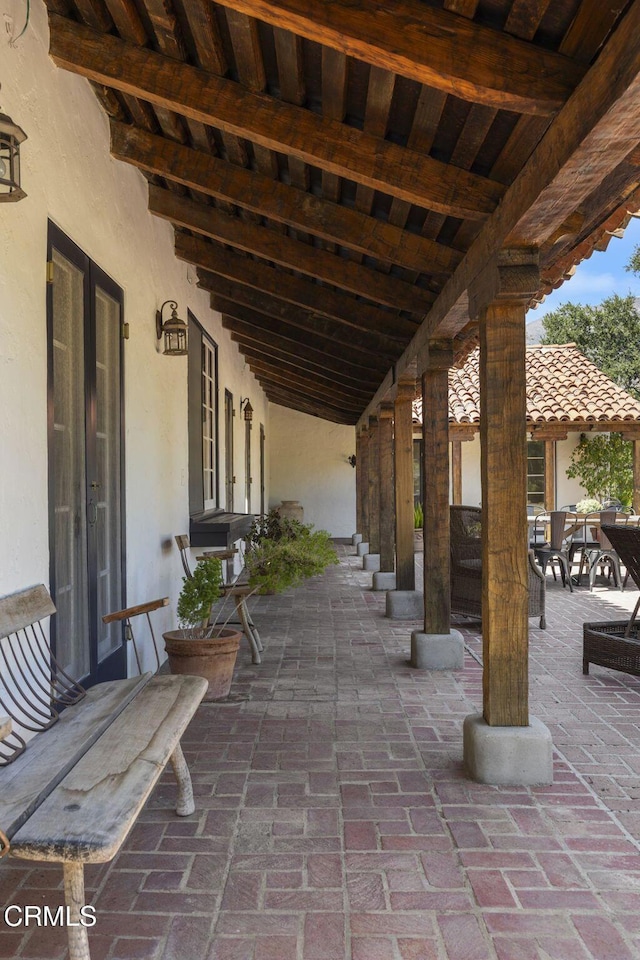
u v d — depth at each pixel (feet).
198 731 13.35
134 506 15.76
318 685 16.57
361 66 8.91
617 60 6.07
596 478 53.16
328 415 51.44
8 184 8.12
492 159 9.86
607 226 13.75
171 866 8.55
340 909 7.70
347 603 28.50
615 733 13.43
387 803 10.30
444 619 18.34
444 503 18.04
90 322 12.72
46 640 9.50
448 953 6.98
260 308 23.00
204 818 9.81
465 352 20.74
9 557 9.12
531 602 23.40
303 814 9.94
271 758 12.03
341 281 16.11
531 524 38.50
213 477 27.86
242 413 37.88
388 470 31.60
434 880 8.27
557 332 101.14
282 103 10.30
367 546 45.42
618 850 8.96
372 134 10.19
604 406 47.01
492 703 11.24
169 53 10.39
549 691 16.29
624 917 7.56
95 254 13.08
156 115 12.92
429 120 9.27
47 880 8.32
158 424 17.98
